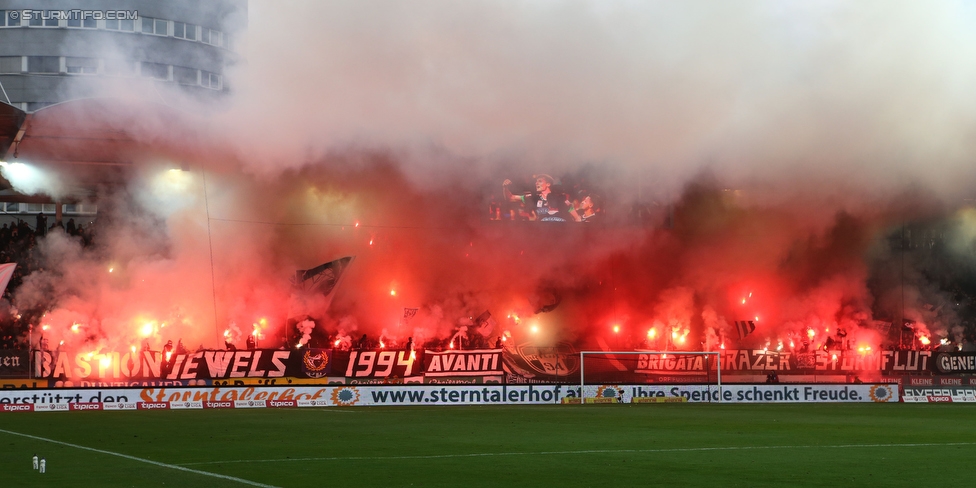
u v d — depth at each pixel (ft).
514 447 55.26
